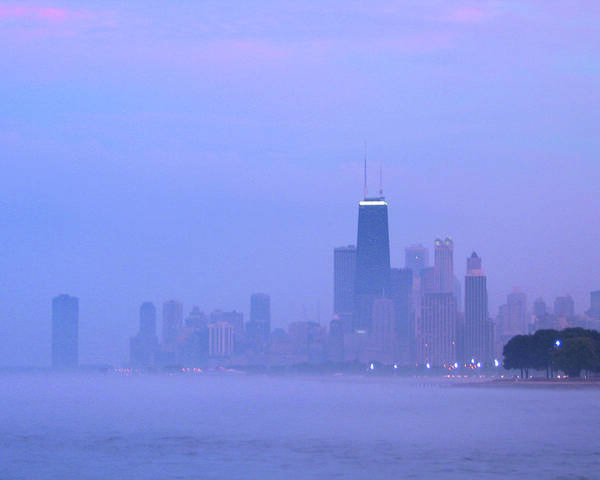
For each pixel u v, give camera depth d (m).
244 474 190.25
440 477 183.88
